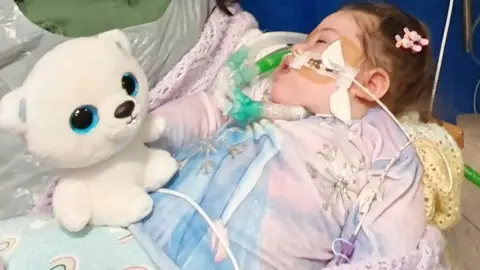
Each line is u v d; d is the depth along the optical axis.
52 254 0.93
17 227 0.99
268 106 1.14
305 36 1.42
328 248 1.01
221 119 1.21
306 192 1.01
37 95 0.85
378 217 1.00
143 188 1.00
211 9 1.37
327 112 1.14
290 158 1.04
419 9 1.58
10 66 1.17
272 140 1.06
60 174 0.96
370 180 1.04
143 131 1.01
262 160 1.04
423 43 1.17
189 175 1.04
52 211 1.03
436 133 1.16
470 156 1.47
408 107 1.23
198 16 1.31
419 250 1.00
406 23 1.20
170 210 1.00
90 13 1.21
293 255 0.98
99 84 0.88
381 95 1.16
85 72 0.87
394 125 1.11
